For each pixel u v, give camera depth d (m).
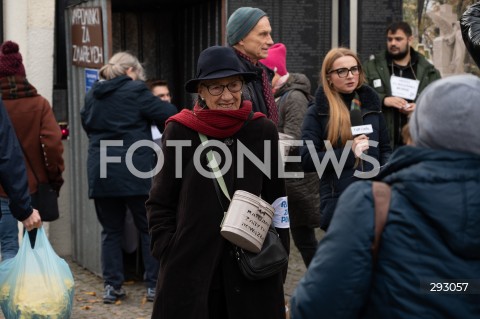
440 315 2.58
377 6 8.17
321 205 5.63
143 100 6.75
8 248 6.47
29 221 5.45
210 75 4.08
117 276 6.89
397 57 7.60
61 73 8.37
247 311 4.04
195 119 4.09
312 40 8.13
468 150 2.62
